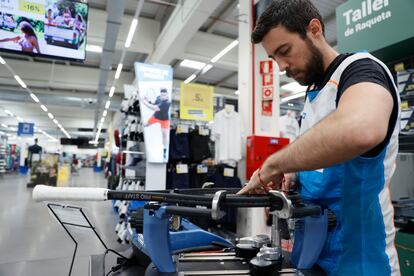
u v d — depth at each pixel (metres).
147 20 7.70
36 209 6.20
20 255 3.29
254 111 4.20
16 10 3.43
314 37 0.74
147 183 3.30
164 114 3.39
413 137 1.52
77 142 28.06
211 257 0.92
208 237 1.11
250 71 4.26
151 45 7.77
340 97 0.62
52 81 10.41
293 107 10.38
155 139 3.32
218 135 3.98
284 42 0.74
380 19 1.58
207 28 7.51
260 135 4.07
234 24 7.07
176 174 3.62
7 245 3.67
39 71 10.29
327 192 0.79
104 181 15.73
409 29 1.44
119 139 5.37
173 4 6.02
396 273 0.76
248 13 4.36
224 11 6.52
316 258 0.79
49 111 16.56
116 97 13.33
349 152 0.51
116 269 1.12
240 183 3.92
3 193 8.98
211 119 4.11
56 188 0.76
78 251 3.41
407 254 1.46
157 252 0.77
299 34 0.73
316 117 0.78
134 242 1.18
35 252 3.40
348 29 1.76
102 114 15.80
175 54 6.95
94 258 1.29
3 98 11.50
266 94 4.21
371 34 1.63
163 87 3.44
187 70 10.40
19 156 23.94
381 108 0.53
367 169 0.67
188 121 4.24
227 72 10.48
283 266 0.83
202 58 7.57
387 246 0.75
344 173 0.72
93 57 9.81
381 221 0.73
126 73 11.24
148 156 3.27
